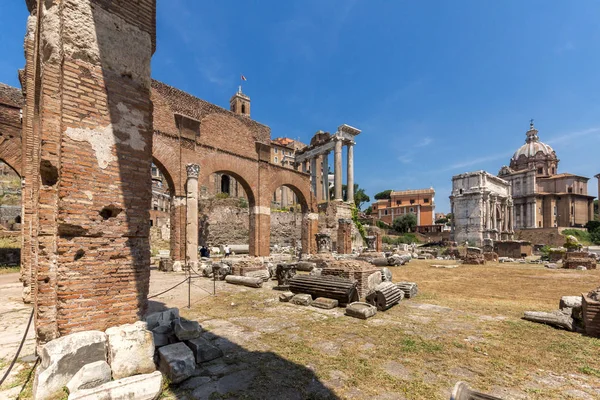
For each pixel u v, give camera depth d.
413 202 94.44
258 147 24.44
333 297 9.04
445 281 14.68
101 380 4.04
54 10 4.98
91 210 4.71
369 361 5.12
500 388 4.26
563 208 74.50
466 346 5.81
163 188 53.44
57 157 4.83
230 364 5.01
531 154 86.12
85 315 4.54
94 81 4.91
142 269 5.24
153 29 5.88
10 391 4.05
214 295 10.60
